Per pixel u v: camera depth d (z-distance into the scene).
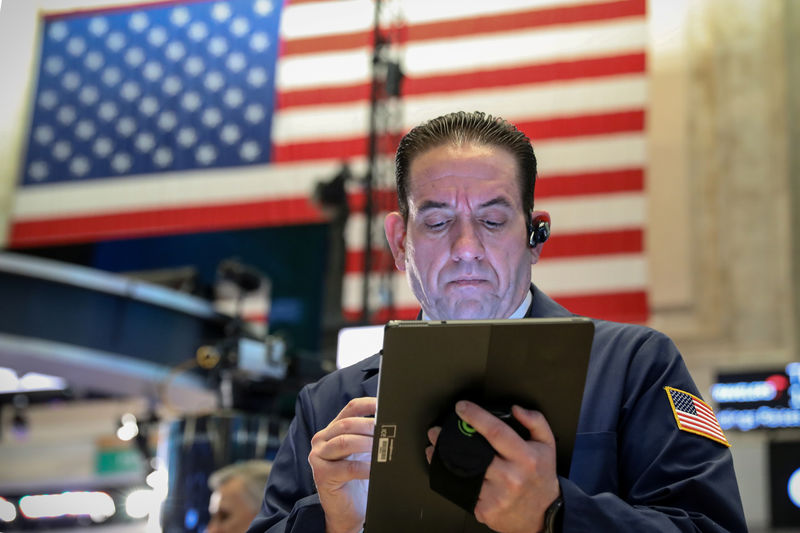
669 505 1.33
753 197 9.75
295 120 10.59
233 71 10.80
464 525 1.22
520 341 1.15
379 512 1.22
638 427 1.44
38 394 12.39
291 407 6.51
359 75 10.52
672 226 9.80
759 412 9.02
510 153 1.58
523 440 1.13
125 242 10.77
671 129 9.88
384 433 1.18
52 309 7.86
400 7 10.31
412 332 1.15
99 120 10.92
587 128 9.73
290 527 1.40
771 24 9.86
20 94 11.01
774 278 9.62
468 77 10.01
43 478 13.41
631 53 9.80
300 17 10.77
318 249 10.32
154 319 8.19
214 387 6.13
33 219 10.84
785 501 8.63
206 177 10.69
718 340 9.65
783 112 9.76
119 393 8.73
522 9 10.08
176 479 4.74
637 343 1.54
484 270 1.51
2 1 11.09
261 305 10.36
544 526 1.16
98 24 11.08
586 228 9.53
